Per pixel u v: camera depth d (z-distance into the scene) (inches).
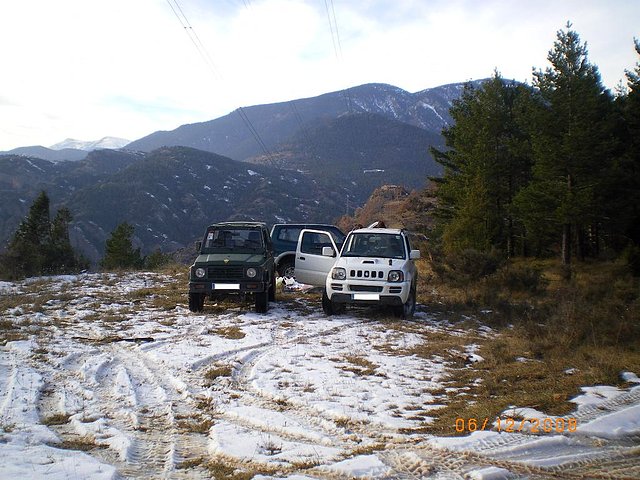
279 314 515.2
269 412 240.7
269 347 377.1
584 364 325.1
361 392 272.7
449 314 534.0
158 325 446.6
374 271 488.7
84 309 514.0
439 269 765.9
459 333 445.7
